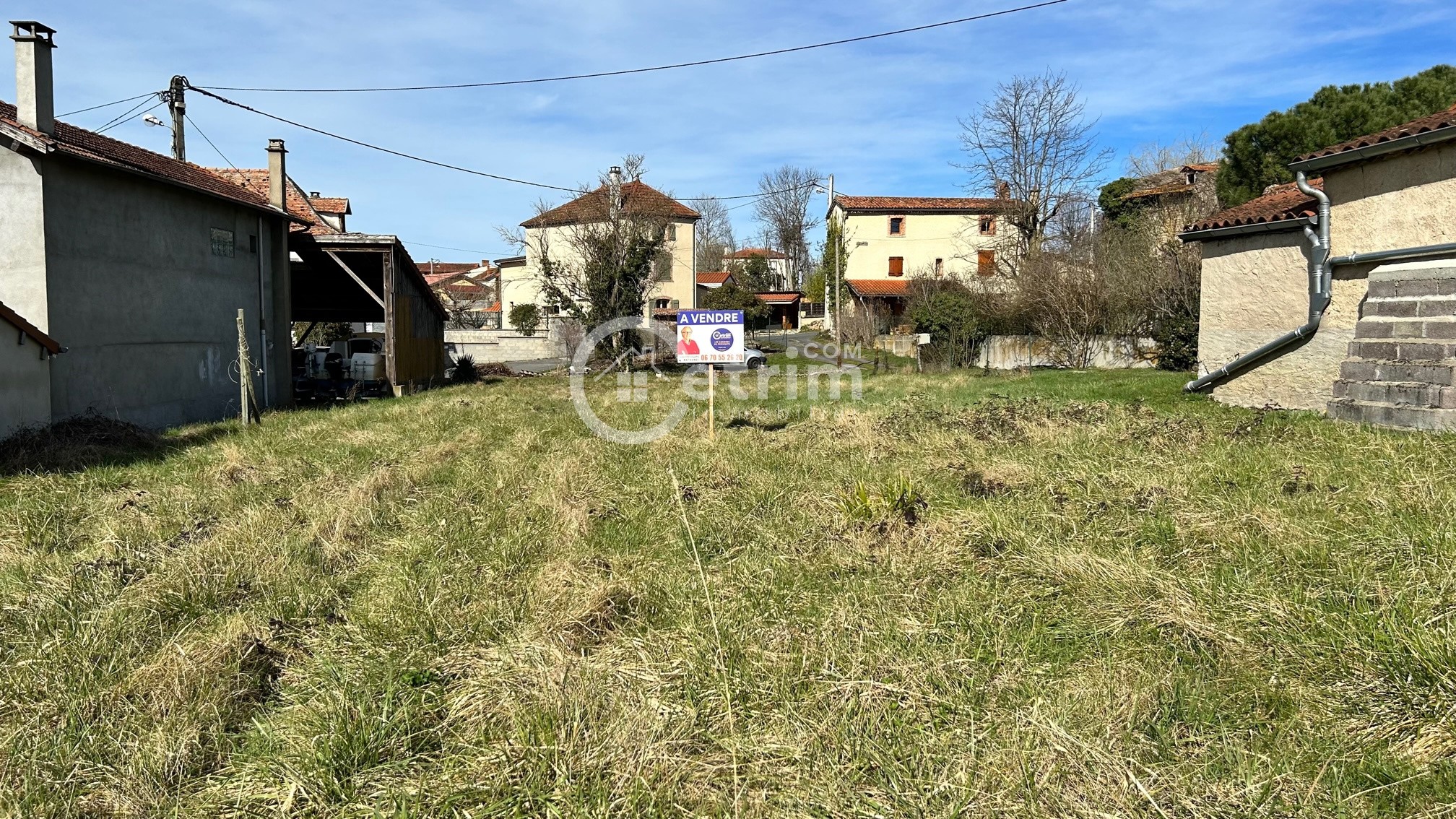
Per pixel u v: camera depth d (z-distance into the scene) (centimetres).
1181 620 397
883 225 5062
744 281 6681
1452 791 279
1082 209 4078
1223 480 645
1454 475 618
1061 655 388
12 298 1210
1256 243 1166
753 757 317
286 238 1928
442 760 322
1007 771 299
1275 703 338
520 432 1108
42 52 1270
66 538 632
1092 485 653
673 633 425
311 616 472
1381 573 432
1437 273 879
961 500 639
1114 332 2594
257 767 321
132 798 304
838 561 523
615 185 3083
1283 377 1105
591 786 298
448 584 509
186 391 1568
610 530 629
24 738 339
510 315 4856
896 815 282
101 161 1284
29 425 1088
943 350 2809
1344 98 2409
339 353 2556
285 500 730
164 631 445
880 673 369
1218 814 275
